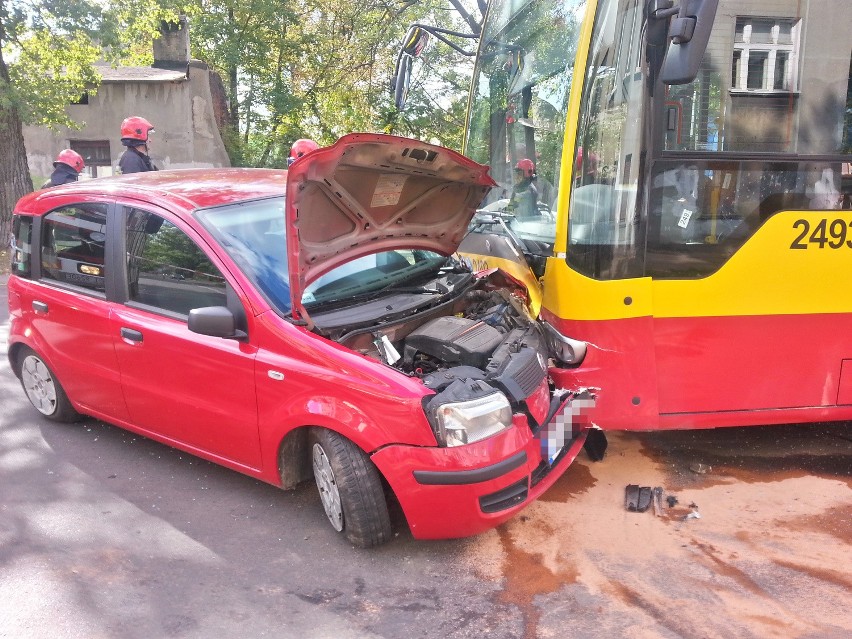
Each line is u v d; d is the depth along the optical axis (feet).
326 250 12.74
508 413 11.03
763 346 13.74
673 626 9.74
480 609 10.25
